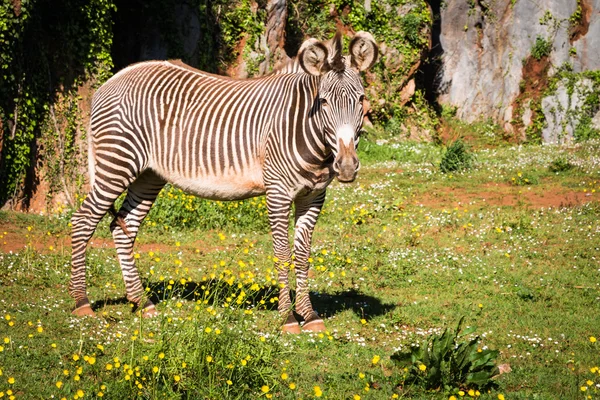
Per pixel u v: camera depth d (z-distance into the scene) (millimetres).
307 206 7754
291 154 7355
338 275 10219
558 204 14969
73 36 15375
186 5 20484
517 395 6141
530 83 28219
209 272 10031
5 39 13570
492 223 13352
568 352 7422
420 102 27078
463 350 6352
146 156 7922
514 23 28359
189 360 5938
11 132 14117
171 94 7902
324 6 25234
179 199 13141
